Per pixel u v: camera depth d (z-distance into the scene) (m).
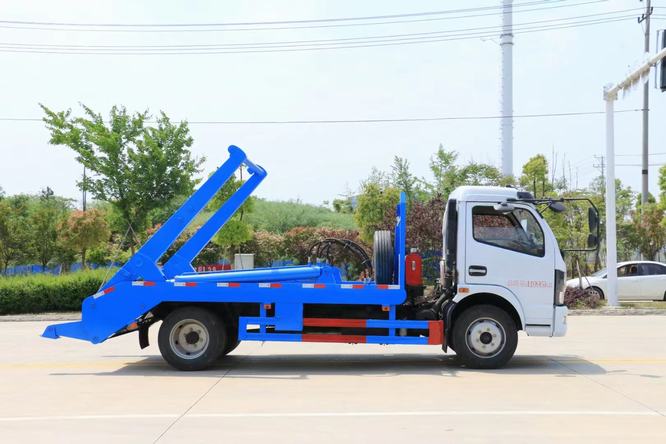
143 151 25.25
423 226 24.61
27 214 44.66
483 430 7.03
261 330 11.48
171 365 11.30
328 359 12.84
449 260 11.52
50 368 11.66
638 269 26.33
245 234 28.61
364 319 11.47
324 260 12.97
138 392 9.35
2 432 7.07
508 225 11.48
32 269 38.31
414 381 10.13
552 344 14.84
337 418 7.62
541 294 11.35
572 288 24.55
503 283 11.33
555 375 10.65
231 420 7.56
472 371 11.12
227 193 27.80
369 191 33.47
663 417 7.64
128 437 6.84
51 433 7.02
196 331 11.36
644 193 43.34
